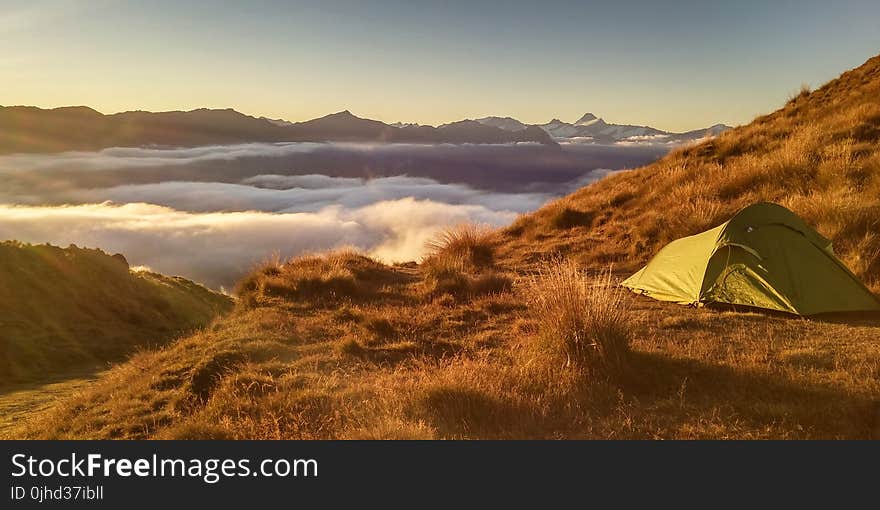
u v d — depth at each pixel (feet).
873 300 30.94
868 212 38.58
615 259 46.11
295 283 42.83
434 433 19.27
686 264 35.50
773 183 49.88
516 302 36.22
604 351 23.79
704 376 22.80
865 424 18.29
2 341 91.76
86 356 98.63
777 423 18.80
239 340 32.04
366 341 31.27
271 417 21.70
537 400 21.21
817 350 24.99
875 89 69.31
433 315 35.24
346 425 20.43
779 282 31.58
